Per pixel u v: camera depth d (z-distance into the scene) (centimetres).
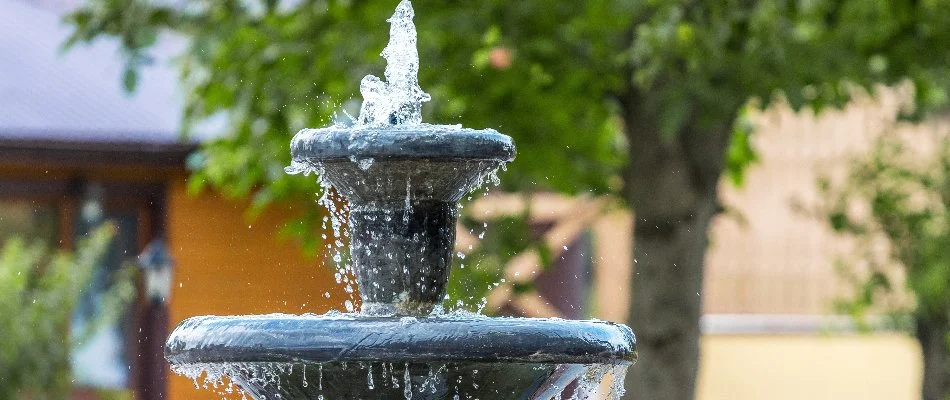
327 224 2117
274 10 1805
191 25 1833
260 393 775
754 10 1661
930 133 2830
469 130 781
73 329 2527
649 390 1942
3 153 2475
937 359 2594
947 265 2500
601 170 2189
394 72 859
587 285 2948
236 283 2516
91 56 2741
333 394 749
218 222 2541
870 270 2675
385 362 722
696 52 1628
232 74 1878
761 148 3181
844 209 2669
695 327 1955
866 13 1758
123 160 2522
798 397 3203
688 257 1945
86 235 2550
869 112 3044
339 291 2220
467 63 1775
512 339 720
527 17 1744
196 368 779
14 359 2272
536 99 1853
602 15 1744
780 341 3200
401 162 776
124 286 2414
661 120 1661
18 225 2539
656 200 1934
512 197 2347
